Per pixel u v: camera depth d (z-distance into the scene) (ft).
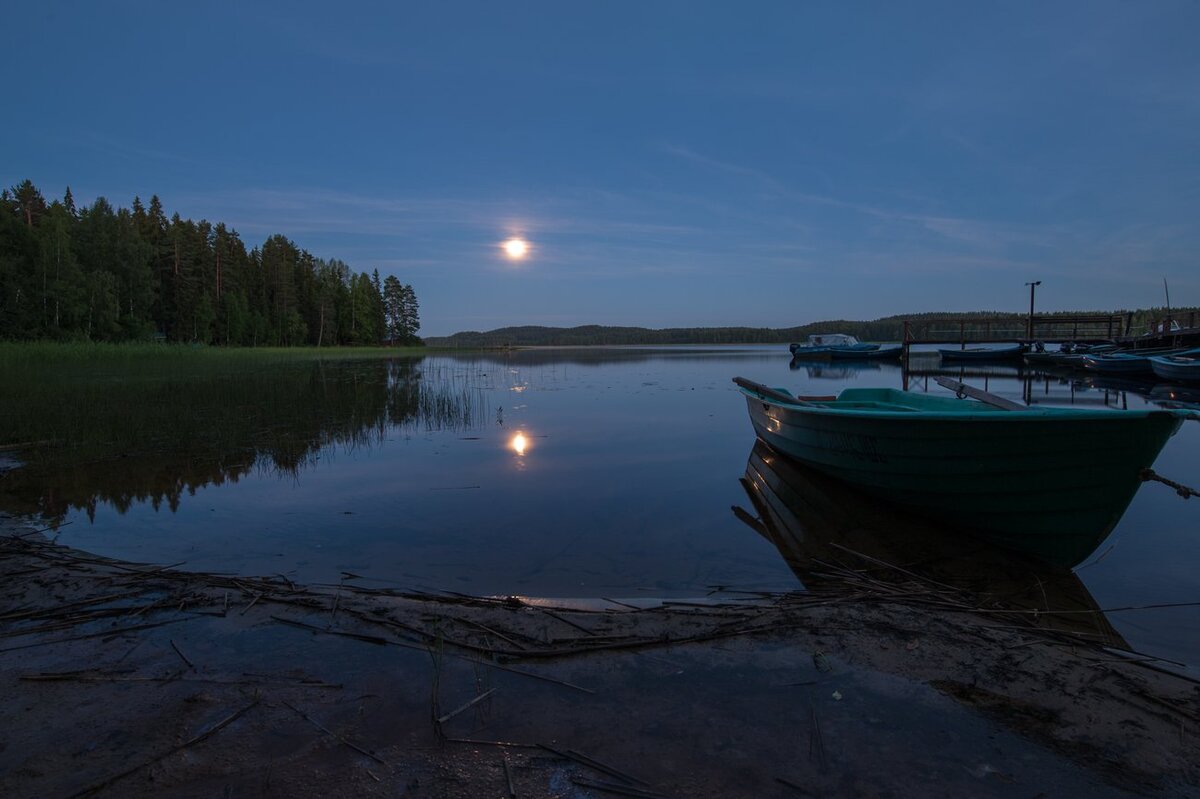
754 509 18.66
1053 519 14.32
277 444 28.68
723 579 13.14
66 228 127.75
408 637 9.44
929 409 24.45
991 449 14.88
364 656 8.79
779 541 15.80
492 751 6.57
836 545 15.47
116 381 50.98
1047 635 9.64
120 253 140.87
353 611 10.38
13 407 33.71
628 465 24.62
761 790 6.00
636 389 56.75
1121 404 48.88
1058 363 96.48
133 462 24.70
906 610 10.52
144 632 9.62
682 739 6.82
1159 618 11.17
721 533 16.44
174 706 7.44
